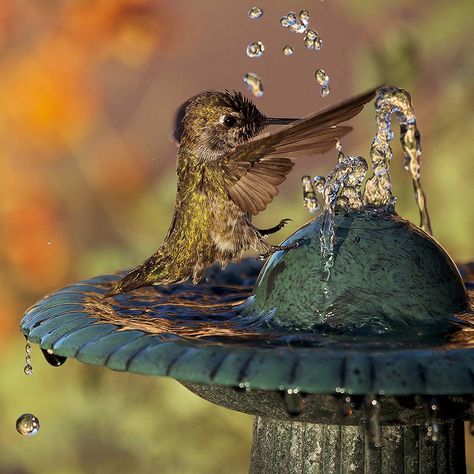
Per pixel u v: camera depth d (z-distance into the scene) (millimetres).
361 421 5441
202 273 6562
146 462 10461
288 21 6684
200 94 6684
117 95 12672
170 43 11367
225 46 13812
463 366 4773
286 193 11180
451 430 6031
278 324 5809
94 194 11195
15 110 11094
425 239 5984
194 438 10414
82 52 11195
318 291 5781
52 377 10805
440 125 10672
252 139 5992
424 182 10633
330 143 6023
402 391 4688
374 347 5238
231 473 10352
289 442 5980
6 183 11039
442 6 10641
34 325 5777
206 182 6449
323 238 5961
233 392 5461
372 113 10727
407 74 10523
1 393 10781
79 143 11242
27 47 11227
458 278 6020
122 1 11086
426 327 5629
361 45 10969
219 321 6031
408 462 5883
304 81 13977
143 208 11266
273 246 6215
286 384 4746
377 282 5762
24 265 10945
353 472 5871
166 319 6062
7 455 10633
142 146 11992
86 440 10594
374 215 6055
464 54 10688
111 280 6969
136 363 5035
